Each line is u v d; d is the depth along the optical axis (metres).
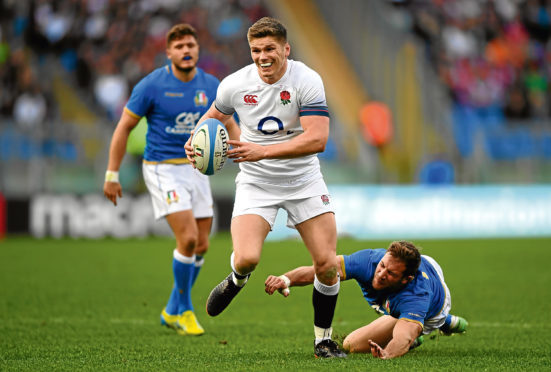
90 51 76.56
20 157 58.53
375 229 62.31
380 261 17.31
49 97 71.62
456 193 64.38
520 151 68.88
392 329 18.09
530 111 86.25
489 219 64.88
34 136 58.84
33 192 58.66
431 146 74.88
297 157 16.66
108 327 23.80
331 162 68.19
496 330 23.38
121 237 58.94
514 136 68.81
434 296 18.08
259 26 16.33
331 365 15.93
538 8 93.12
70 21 77.75
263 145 17.53
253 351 19.25
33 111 70.50
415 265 16.91
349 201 62.09
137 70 76.19
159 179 23.48
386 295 18.02
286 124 17.22
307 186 17.55
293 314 27.42
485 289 33.66
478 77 85.75
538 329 23.55
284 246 55.56
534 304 29.28
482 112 83.88
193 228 23.02
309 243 17.41
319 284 17.38
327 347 17.62
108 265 42.16
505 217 65.31
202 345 20.42
